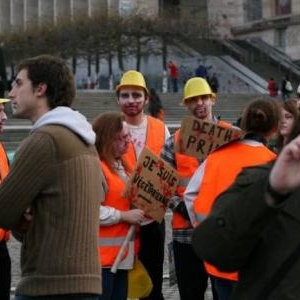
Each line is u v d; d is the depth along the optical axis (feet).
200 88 30.78
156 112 70.03
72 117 18.47
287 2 237.86
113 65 203.00
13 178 17.66
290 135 13.89
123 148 26.53
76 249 17.71
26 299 17.88
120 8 222.07
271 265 13.38
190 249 28.71
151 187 26.89
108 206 26.13
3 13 290.56
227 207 13.34
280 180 12.41
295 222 13.38
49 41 196.65
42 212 17.88
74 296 17.63
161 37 198.08
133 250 26.43
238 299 13.78
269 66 210.18
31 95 18.86
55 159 17.81
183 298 29.04
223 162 23.57
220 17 250.37
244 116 24.30
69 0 257.75
